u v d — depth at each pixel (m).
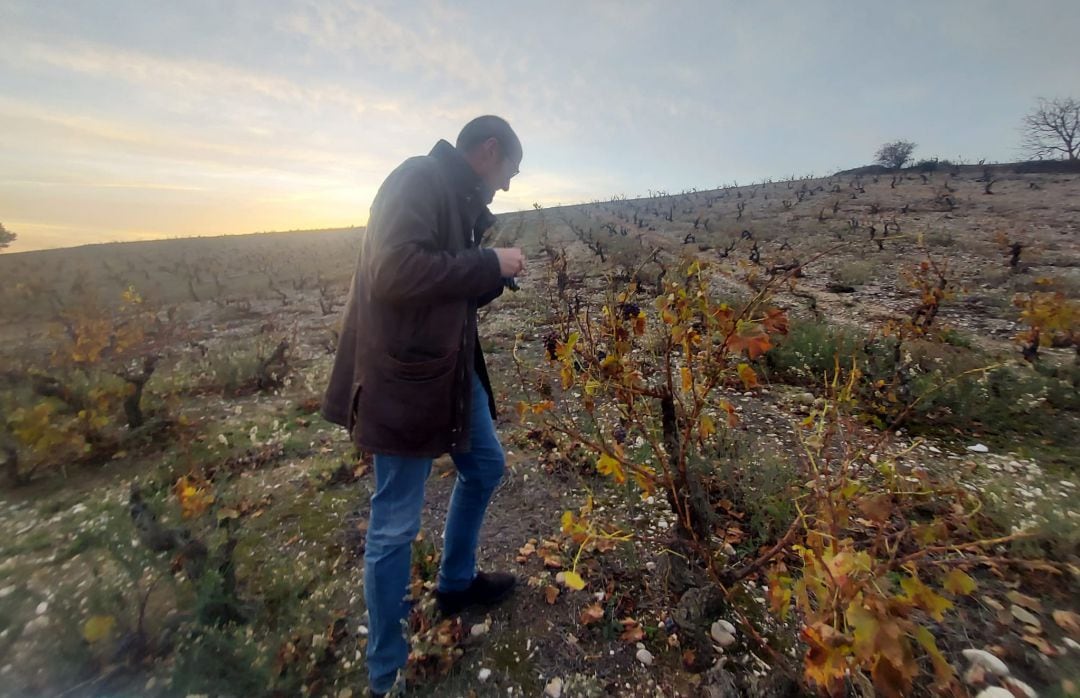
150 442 4.38
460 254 1.65
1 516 3.29
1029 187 27.55
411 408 1.69
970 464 3.23
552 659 2.00
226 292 18.84
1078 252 11.62
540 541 2.73
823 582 1.42
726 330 1.86
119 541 2.39
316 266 26.20
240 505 3.19
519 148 1.94
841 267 11.05
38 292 17.50
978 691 1.76
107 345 7.30
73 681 1.80
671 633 2.07
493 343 7.01
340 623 2.19
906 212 21.11
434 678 1.93
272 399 5.58
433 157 1.84
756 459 3.18
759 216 26.28
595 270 12.05
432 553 2.60
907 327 5.35
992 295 8.15
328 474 3.57
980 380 4.27
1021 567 2.31
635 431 3.53
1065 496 2.83
